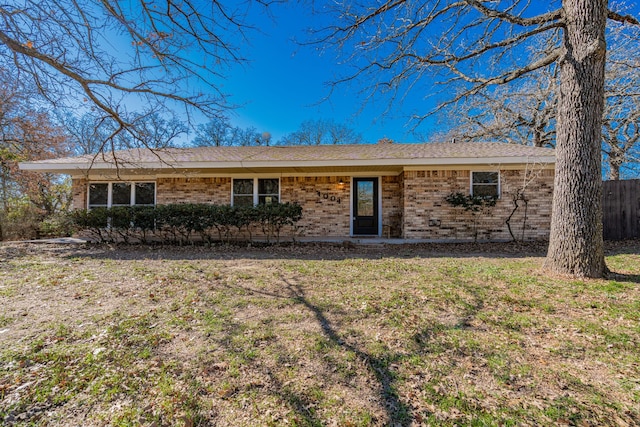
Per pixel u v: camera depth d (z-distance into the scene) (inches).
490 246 351.6
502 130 629.6
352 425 74.1
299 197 436.5
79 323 130.8
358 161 371.9
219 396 84.7
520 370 95.5
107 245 384.5
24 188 543.5
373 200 439.2
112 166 380.2
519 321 129.7
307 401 82.8
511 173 386.3
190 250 346.9
